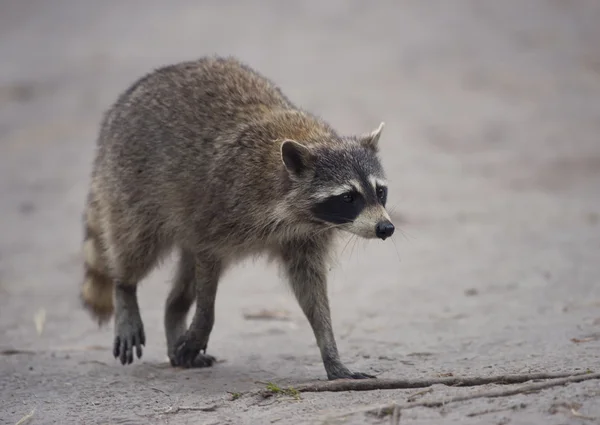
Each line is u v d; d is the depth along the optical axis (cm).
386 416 779
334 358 966
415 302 1337
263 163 994
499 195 2044
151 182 1058
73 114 2927
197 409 865
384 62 3278
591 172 2194
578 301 1234
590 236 1653
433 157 2367
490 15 3809
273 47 3519
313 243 1009
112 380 1014
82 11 4412
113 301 1146
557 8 3825
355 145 1009
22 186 2331
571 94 2889
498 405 777
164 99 1081
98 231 1127
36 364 1106
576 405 759
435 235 1762
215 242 1007
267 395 887
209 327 1029
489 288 1370
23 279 1619
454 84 3014
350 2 4159
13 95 3162
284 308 1387
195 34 3759
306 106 2783
